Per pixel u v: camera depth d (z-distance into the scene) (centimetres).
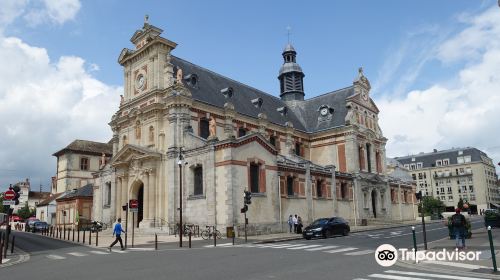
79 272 1384
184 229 3269
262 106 4694
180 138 3481
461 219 1748
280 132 4556
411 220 5609
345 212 4322
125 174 3881
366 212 4641
